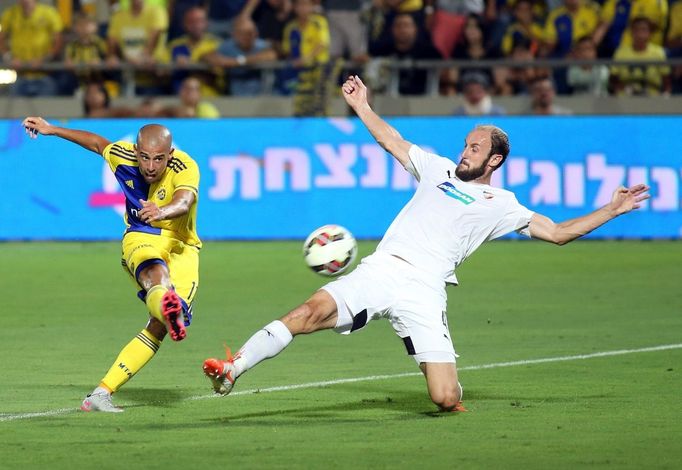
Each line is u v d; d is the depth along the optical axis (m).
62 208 45.97
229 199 45.88
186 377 22.86
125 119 45.66
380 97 48.62
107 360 24.72
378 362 24.53
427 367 19.02
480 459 16.03
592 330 28.34
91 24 52.81
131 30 53.22
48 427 18.19
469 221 19.42
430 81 49.34
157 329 19.64
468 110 47.41
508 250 44.94
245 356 18.05
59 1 60.00
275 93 49.72
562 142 45.41
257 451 16.53
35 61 53.03
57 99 49.53
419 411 19.47
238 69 49.78
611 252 43.59
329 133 45.53
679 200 45.91
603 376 22.69
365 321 19.03
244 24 51.62
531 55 51.78
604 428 18.02
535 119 45.41
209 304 32.97
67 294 34.84
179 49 52.03
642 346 26.11
